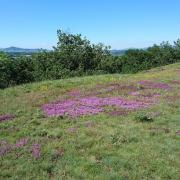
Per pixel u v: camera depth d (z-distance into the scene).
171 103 22.61
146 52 65.12
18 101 23.73
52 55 45.00
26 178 11.73
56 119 18.45
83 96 24.72
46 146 14.34
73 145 14.44
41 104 22.48
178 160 13.09
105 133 15.97
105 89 27.27
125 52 63.78
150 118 18.42
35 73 40.94
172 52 67.00
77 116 19.08
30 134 16.08
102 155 13.48
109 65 50.44
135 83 30.44
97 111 20.09
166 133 16.28
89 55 48.25
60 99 23.78
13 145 14.62
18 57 40.59
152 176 11.88
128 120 18.33
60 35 47.78
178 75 38.34
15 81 37.56
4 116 19.45
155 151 13.88
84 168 12.37
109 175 11.78
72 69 46.31
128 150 13.99
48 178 11.73
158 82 31.84
